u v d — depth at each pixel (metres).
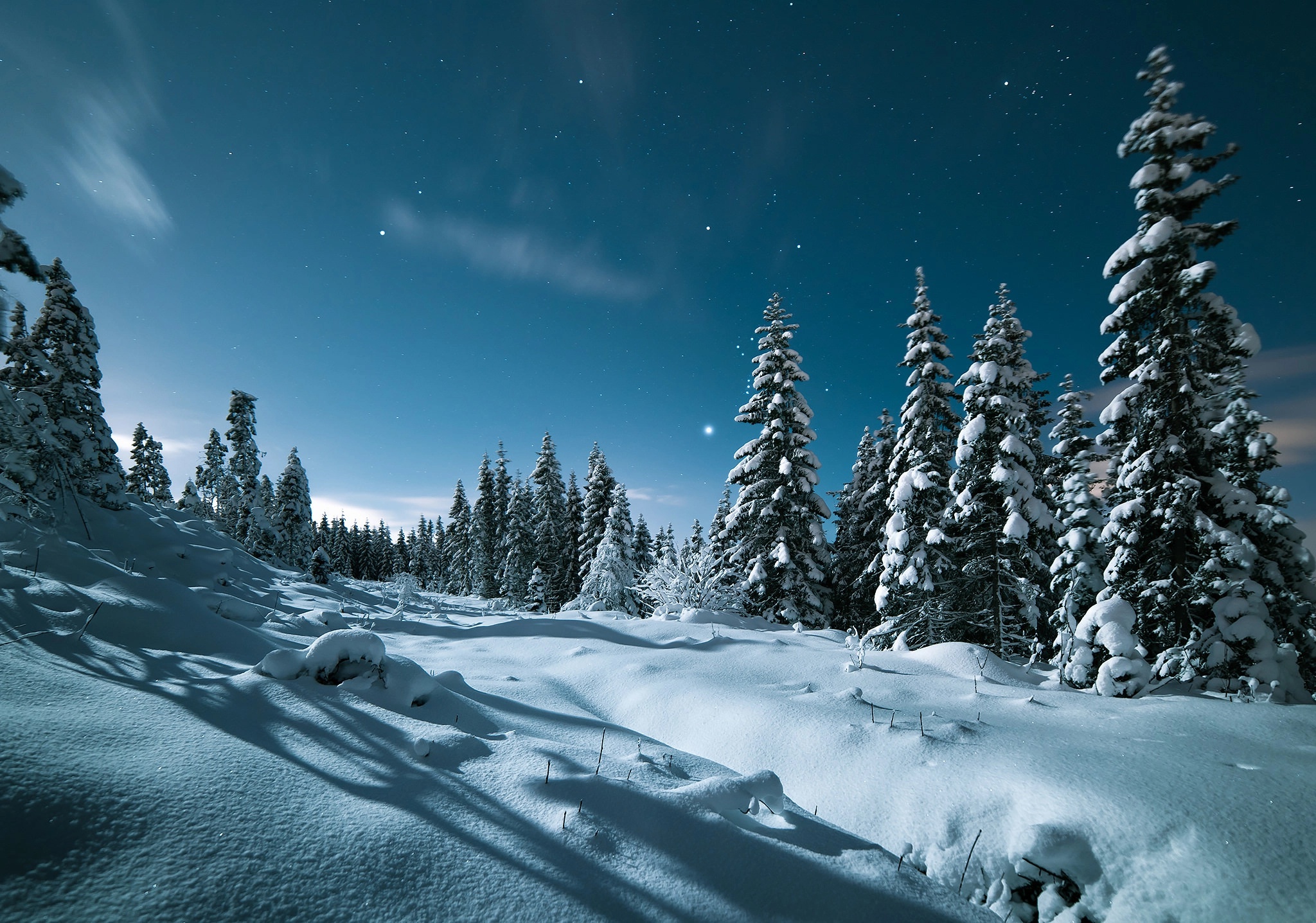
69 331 19.56
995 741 6.05
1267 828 4.11
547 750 4.40
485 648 11.65
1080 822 4.52
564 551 39.12
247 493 38.59
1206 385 10.30
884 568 16.41
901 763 5.90
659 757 4.99
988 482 15.05
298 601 17.88
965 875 4.66
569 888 2.78
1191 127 9.90
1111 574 10.54
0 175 6.93
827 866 3.36
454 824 3.17
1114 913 4.01
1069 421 18.42
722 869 3.15
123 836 2.49
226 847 2.59
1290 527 12.29
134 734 3.44
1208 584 9.52
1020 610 15.66
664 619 15.72
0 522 7.90
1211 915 3.67
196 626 6.27
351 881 2.56
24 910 2.02
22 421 10.05
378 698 4.98
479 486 46.25
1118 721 6.60
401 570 79.44
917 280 18.14
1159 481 10.37
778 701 7.73
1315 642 11.48
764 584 19.69
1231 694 8.59
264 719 4.18
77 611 5.48
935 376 17.67
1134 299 10.45
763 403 20.83
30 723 3.17
